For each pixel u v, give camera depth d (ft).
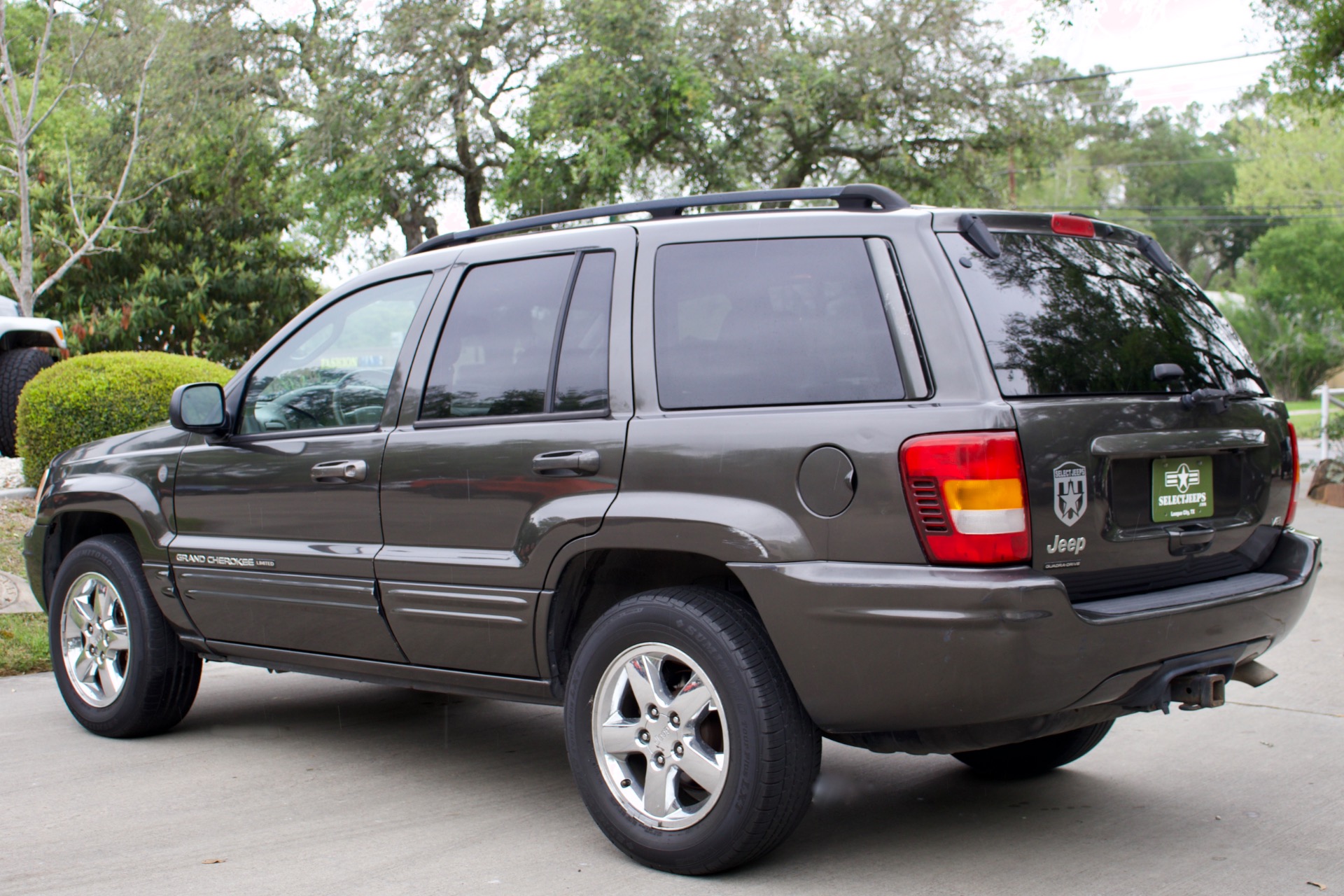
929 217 10.61
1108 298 11.23
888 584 9.64
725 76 64.85
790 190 11.62
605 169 59.82
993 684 9.45
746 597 10.94
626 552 11.50
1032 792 13.66
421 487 12.73
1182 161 222.28
